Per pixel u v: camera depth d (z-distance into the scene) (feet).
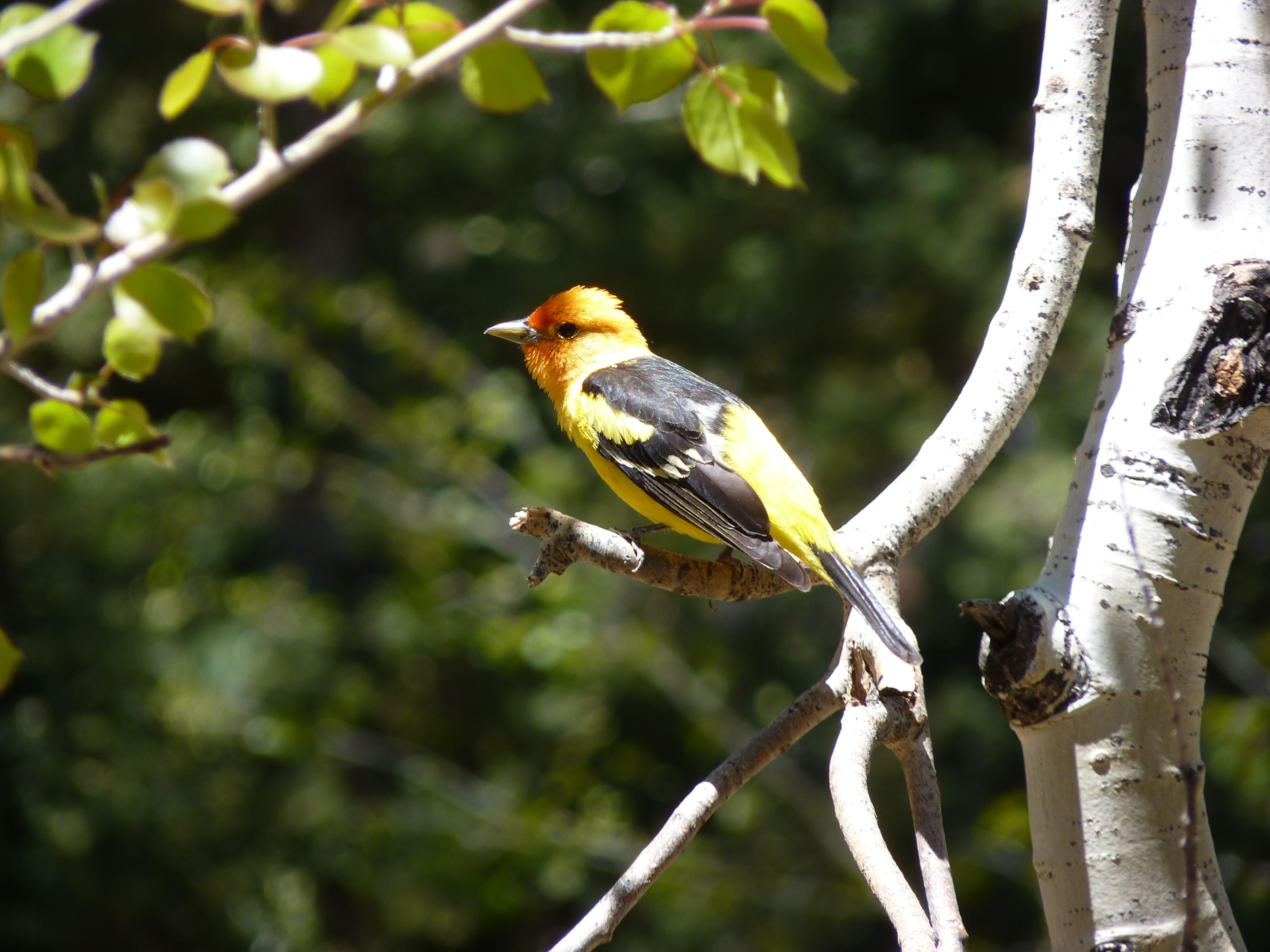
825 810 51.72
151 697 54.39
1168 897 13.76
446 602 54.95
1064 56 17.20
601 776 57.21
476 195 65.31
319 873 55.26
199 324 10.03
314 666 56.70
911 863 49.83
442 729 57.26
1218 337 14.39
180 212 9.36
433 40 12.10
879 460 57.31
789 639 57.41
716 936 51.03
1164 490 14.26
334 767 57.21
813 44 11.64
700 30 11.92
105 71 63.10
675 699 53.16
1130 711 13.99
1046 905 14.49
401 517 54.95
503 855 53.42
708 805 13.53
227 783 55.62
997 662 14.34
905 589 54.24
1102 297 55.21
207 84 57.88
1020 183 57.82
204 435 59.62
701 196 60.95
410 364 56.08
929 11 58.39
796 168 12.87
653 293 61.77
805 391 60.59
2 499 53.83
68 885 51.06
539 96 12.52
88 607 54.95
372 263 68.69
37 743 52.16
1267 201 14.84
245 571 65.46
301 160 9.85
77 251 9.76
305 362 55.93
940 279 57.00
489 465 56.03
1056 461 51.16
